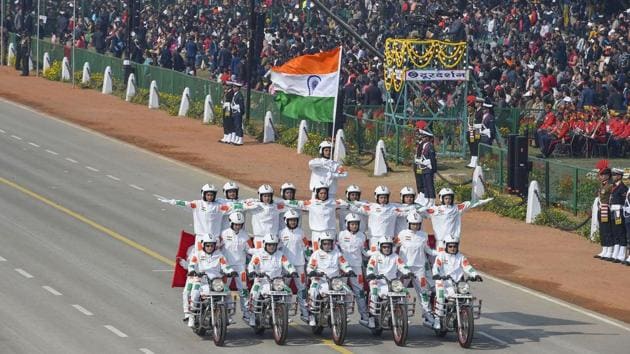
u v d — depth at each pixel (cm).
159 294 6756
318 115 8081
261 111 12488
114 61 14775
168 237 8162
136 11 16250
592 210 8475
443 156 11231
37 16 16412
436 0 15862
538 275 7475
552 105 12125
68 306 6444
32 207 8894
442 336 6078
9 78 15362
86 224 8431
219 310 5809
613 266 7756
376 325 6053
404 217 6156
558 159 11350
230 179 10188
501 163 9762
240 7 17350
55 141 11581
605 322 6500
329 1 16762
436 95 11581
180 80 13700
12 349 5669
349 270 5934
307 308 6072
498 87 12331
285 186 6200
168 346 5800
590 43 13800
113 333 5988
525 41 14575
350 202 6206
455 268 5994
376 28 15650
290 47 14325
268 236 5962
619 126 11456
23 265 7275
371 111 11862
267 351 5766
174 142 11762
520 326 6362
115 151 11238
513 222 8969
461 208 6262
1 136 11675
